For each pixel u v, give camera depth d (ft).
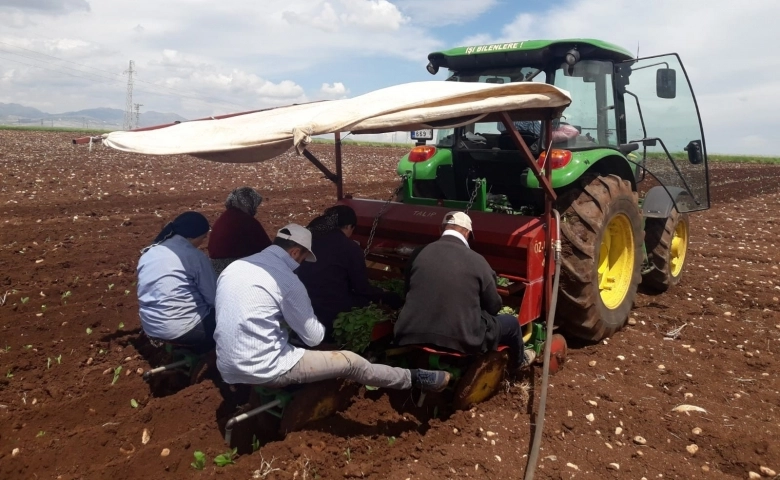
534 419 12.36
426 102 9.87
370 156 81.92
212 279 14.43
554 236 13.98
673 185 18.92
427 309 11.76
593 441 11.57
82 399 13.24
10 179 41.04
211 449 11.36
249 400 12.40
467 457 10.91
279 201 36.76
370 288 13.64
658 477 10.44
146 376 13.69
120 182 42.65
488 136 17.34
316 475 10.34
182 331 13.96
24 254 23.21
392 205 16.37
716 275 22.85
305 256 11.89
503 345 13.07
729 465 10.78
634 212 16.58
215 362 13.96
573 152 15.42
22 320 17.10
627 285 17.01
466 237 12.84
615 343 16.40
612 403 12.89
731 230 33.24
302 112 11.94
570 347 16.19
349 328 12.32
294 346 11.76
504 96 11.18
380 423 12.10
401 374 12.12
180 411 12.61
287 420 11.50
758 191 53.36
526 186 15.58
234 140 9.93
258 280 11.07
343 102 10.74
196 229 14.56
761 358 15.33
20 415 12.50
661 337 17.01
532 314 13.78
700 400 13.12
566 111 16.31
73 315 17.57
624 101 17.89
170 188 40.96
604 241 16.58
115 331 16.90
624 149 17.89
